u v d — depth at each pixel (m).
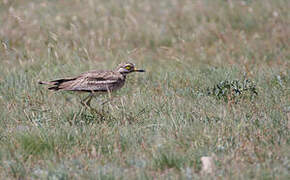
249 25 25.95
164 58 22.44
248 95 15.93
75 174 10.93
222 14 27.22
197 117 14.20
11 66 20.59
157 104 15.50
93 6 29.50
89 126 13.68
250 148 11.92
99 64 20.75
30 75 19.16
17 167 11.38
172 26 25.89
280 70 18.92
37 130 13.13
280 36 23.94
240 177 10.51
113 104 15.53
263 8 27.67
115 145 12.25
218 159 11.46
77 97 17.22
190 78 18.62
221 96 16.11
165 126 13.52
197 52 22.80
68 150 12.41
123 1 30.55
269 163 11.14
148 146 12.51
